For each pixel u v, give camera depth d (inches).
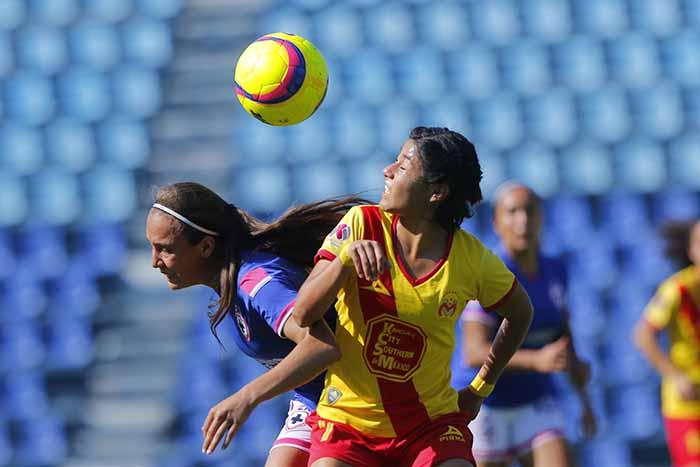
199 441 1608.0
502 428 890.1
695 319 1074.1
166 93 2140.7
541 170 1909.4
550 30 2130.9
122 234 1889.8
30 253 1891.0
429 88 2066.9
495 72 2073.1
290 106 590.6
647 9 2121.1
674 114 1969.7
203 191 572.7
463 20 2166.6
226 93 2130.9
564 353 853.8
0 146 2063.2
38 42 2229.3
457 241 534.6
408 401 530.6
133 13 2287.2
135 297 1808.6
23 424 1684.3
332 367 540.4
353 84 2086.6
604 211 1815.9
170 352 1722.4
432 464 523.8
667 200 1803.6
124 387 1692.9
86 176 1994.3
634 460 1561.3
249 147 2010.3
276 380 500.1
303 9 2240.4
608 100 1989.4
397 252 522.3
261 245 573.9
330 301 498.6
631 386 1594.5
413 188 516.7
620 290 1702.8
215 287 589.6
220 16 2277.3
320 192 1924.2
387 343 522.9
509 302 546.0
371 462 534.6
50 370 1734.7
